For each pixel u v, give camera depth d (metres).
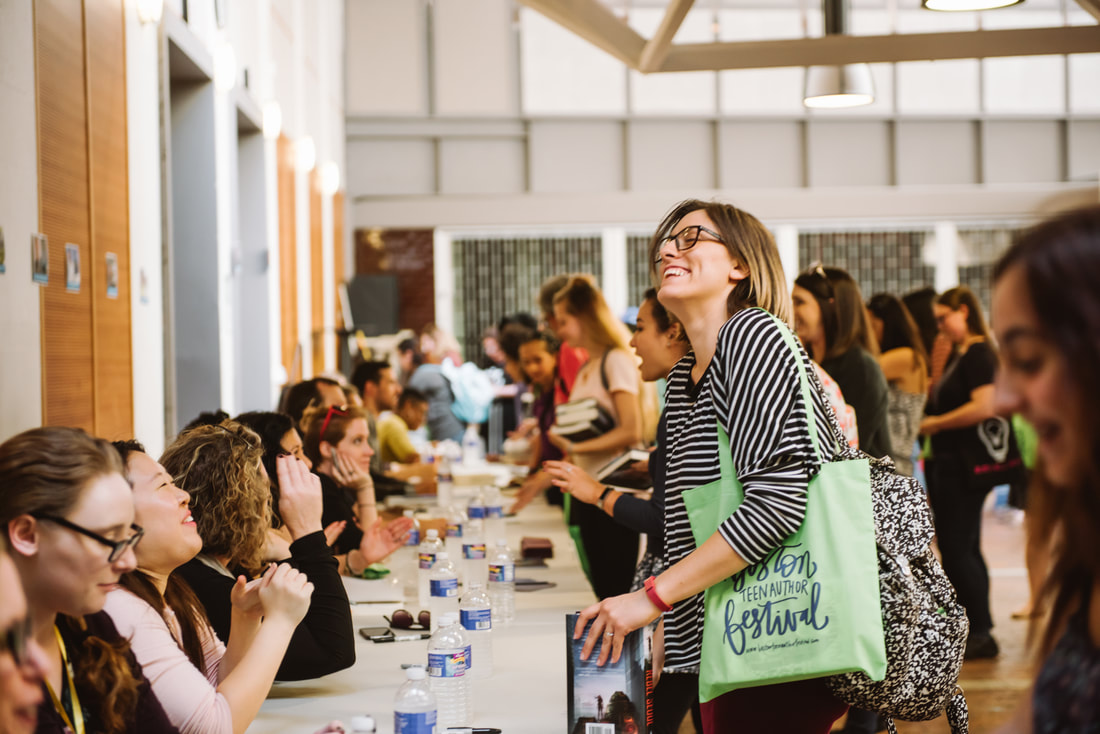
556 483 2.72
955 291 5.00
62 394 3.39
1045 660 1.07
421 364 10.02
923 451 5.10
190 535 1.86
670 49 5.04
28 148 3.09
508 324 7.41
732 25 12.22
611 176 12.45
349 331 10.23
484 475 6.34
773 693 1.78
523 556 3.86
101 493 1.41
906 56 4.86
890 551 1.73
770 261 1.94
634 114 12.32
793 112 12.38
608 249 12.50
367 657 2.52
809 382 1.78
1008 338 0.96
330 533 2.94
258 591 1.94
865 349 3.87
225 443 2.23
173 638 1.76
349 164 12.29
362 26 12.19
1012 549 7.48
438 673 2.00
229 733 1.70
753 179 12.48
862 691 1.72
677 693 2.35
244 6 6.57
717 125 12.44
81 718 1.50
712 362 1.84
